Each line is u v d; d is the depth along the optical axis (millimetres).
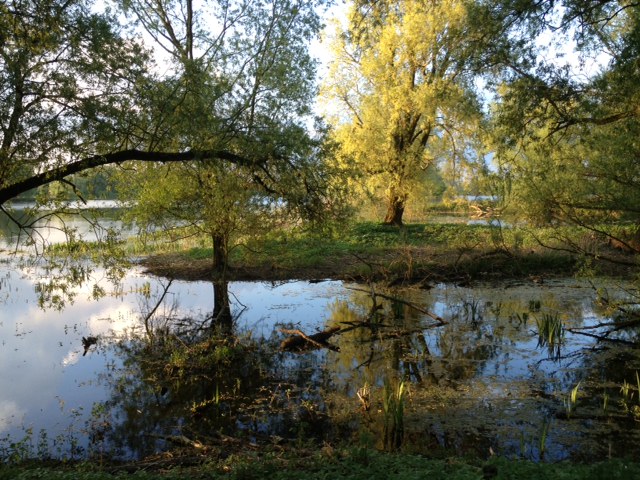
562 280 18672
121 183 16750
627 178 11648
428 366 10328
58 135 9141
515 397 8656
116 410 8656
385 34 25688
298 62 14656
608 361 10438
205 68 13031
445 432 7461
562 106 12445
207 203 15320
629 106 11688
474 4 12805
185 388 9602
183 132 10797
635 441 7039
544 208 13602
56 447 7398
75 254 12508
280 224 16516
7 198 9766
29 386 9734
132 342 12531
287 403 8781
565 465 5480
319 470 5496
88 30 9398
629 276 18234
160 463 6441
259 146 12641
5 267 23188
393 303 16047
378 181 27531
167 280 19969
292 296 17328
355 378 9852
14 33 8930
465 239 23484
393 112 26391
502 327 13133
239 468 5484
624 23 12922
